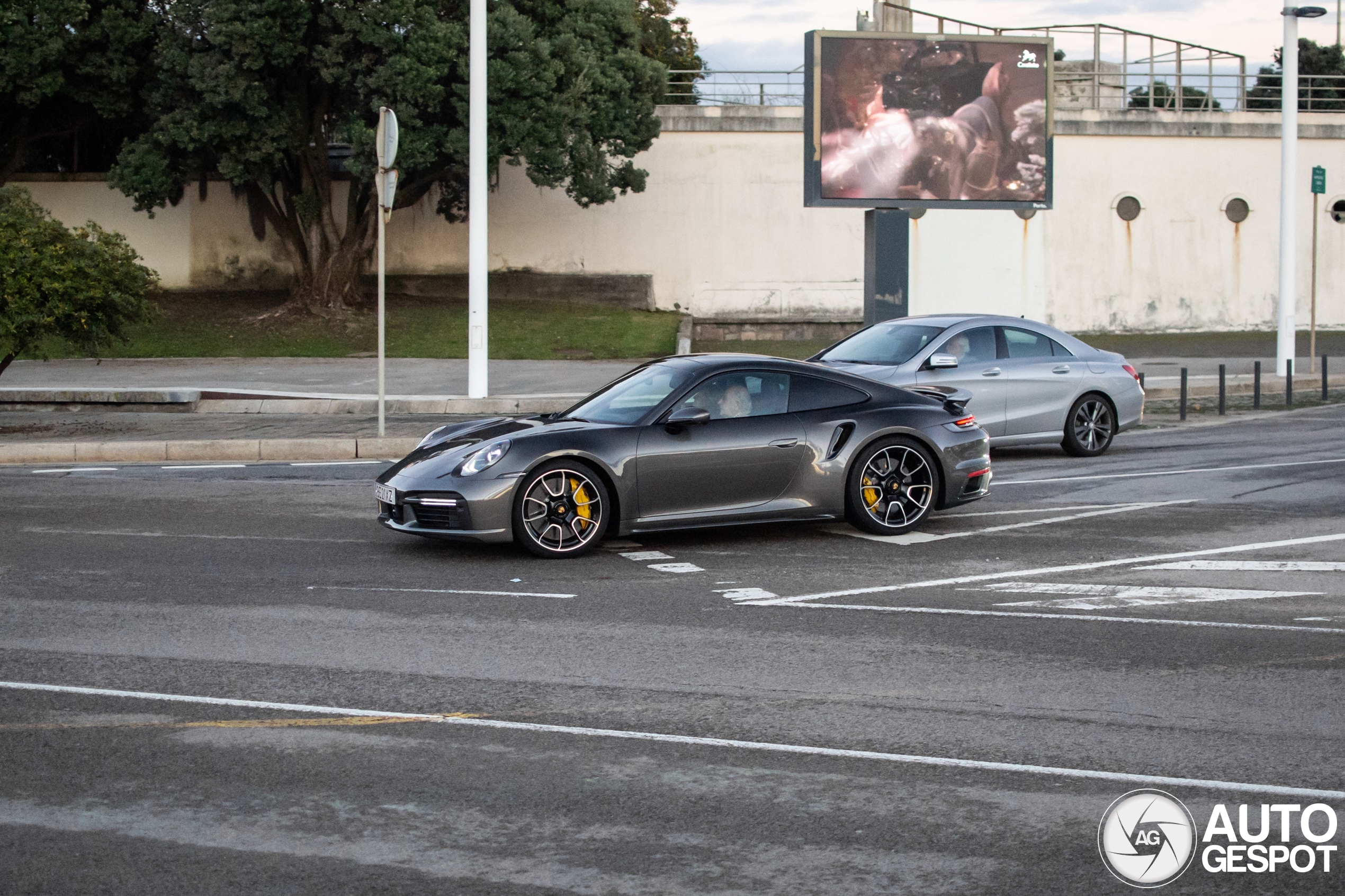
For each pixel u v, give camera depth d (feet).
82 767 15.81
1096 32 128.67
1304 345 112.78
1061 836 13.74
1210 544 30.48
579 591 25.80
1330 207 128.77
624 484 29.19
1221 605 24.31
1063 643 21.61
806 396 31.32
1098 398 46.52
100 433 53.06
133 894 12.37
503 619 23.44
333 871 12.87
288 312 108.78
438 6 100.42
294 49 96.58
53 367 84.38
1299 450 47.29
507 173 126.21
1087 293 126.82
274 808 14.49
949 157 69.41
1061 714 17.78
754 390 30.94
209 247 125.08
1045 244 126.11
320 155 107.96
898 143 69.00
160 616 23.70
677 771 15.66
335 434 51.98
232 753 16.29
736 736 16.93
